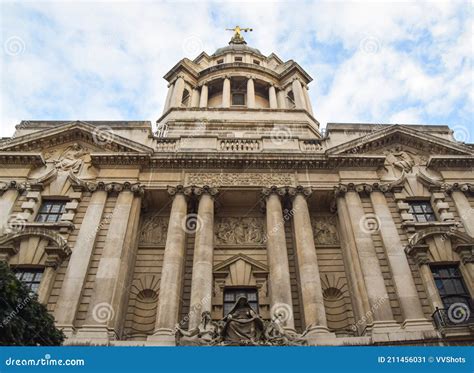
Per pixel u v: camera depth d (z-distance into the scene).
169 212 26.27
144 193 25.08
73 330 18.58
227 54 49.41
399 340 18.16
